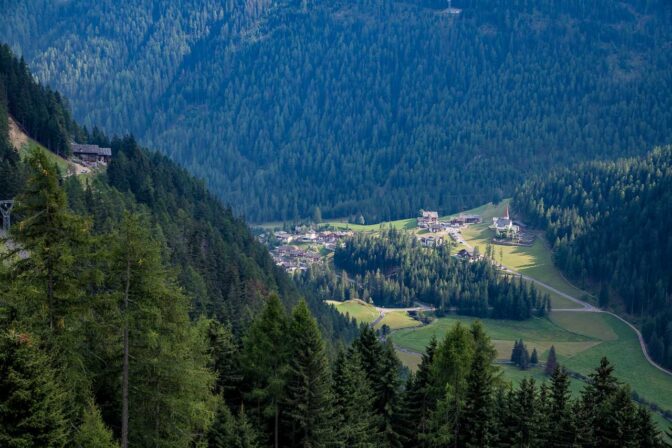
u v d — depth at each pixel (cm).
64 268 3462
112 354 3869
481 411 5953
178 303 3891
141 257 3681
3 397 3000
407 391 6391
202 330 5469
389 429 6175
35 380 3042
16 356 3020
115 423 4150
